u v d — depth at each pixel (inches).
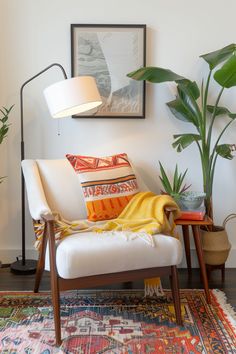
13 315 90.8
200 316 91.1
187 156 120.8
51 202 102.1
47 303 96.7
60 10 114.7
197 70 117.0
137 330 85.2
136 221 94.1
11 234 122.9
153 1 114.6
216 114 113.5
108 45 115.2
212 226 114.3
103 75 116.3
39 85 117.4
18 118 118.6
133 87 117.0
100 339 81.9
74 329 85.4
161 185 121.9
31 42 115.7
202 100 118.0
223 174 121.8
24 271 114.3
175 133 119.8
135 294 102.2
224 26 115.4
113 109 117.9
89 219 99.7
